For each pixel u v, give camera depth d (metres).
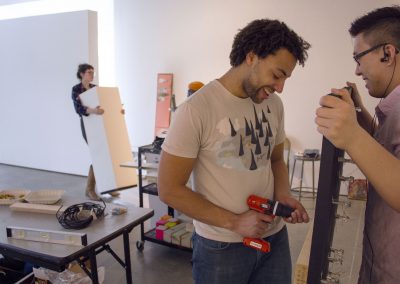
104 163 4.05
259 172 1.14
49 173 5.27
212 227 1.11
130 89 5.62
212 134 1.05
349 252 1.30
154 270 2.55
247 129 1.09
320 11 4.13
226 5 4.66
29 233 1.59
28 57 5.16
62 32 4.77
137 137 5.70
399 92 0.78
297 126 4.48
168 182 1.02
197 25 4.91
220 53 4.83
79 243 1.53
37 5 6.07
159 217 3.17
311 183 4.47
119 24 5.50
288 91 4.43
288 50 0.95
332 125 0.59
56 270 1.45
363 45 0.86
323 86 4.27
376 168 0.58
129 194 4.29
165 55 5.23
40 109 5.25
